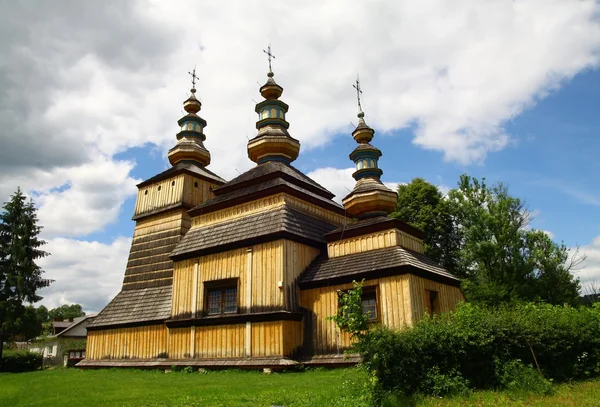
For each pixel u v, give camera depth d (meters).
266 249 22.42
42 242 43.75
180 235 30.38
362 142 27.11
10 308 40.28
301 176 27.73
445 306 22.12
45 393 15.36
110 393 14.66
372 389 10.90
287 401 11.62
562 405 9.94
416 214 43.00
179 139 36.22
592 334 13.45
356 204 24.75
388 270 20.02
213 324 23.20
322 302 21.45
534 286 30.80
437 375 11.10
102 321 29.88
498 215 31.89
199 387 15.32
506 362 11.60
